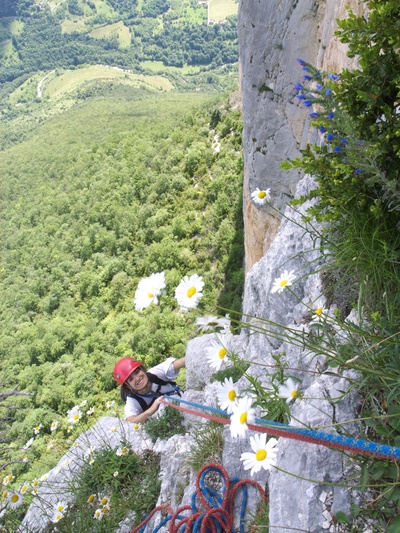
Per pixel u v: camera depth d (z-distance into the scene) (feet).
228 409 6.30
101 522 12.63
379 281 7.68
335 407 7.47
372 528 6.30
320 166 8.46
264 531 8.52
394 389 6.16
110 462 14.38
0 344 150.00
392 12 7.68
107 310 140.77
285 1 30.19
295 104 32.12
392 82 7.57
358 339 7.79
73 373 109.50
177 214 144.77
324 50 24.31
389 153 7.86
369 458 6.57
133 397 13.42
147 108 357.82
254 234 44.09
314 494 6.85
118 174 184.65
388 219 8.23
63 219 197.57
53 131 350.23
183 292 6.12
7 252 210.59
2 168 296.51
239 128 153.28
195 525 9.27
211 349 6.95
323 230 9.30
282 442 8.05
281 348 11.64
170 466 12.77
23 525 14.70
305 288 12.26
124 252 149.89
